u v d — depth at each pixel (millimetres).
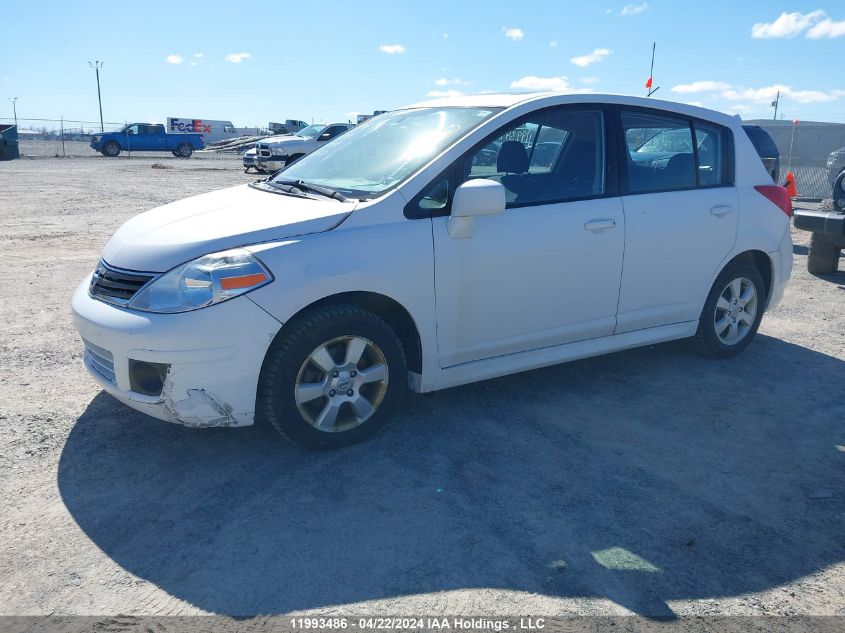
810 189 16875
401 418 4168
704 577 2803
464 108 4379
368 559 2857
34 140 55938
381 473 3531
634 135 4617
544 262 4133
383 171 4062
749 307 5363
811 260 8375
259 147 23219
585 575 2787
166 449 3754
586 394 4605
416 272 3723
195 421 3363
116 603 2586
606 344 4613
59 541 2949
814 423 4250
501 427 4086
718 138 5059
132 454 3695
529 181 4203
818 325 6312
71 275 7582
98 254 8797
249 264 3332
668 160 4770
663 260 4668
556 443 3904
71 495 3299
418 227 3746
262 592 2656
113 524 3072
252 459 3656
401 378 3838
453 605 2602
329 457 3684
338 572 2775
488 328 4062
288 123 54344
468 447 3828
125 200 14930
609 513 3229
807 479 3588
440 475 3525
